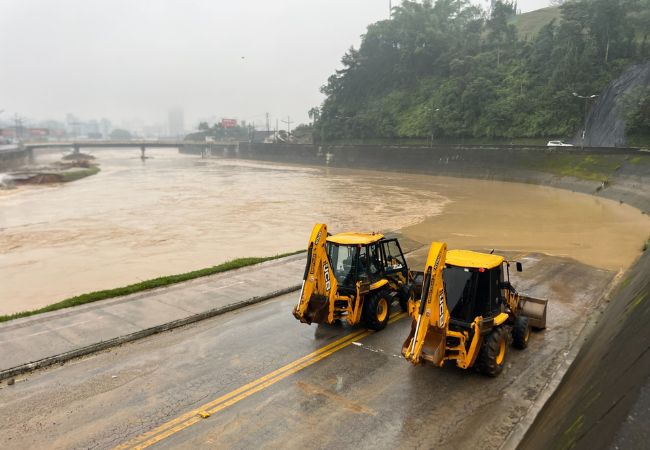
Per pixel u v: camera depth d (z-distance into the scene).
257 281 16.98
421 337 8.81
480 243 25.98
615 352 6.91
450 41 113.31
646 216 35.25
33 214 41.84
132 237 31.19
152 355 10.94
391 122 108.94
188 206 45.78
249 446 7.49
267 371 10.07
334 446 7.50
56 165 111.75
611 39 77.06
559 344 11.52
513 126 81.44
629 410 4.36
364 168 98.56
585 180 53.25
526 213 38.59
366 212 40.88
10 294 19.73
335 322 13.10
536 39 93.75
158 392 9.17
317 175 86.31
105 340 11.42
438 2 135.62
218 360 10.64
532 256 21.83
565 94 73.69
